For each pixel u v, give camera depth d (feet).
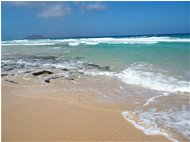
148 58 52.29
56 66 44.98
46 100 24.14
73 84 31.50
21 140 15.43
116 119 19.17
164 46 84.84
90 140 15.67
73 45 117.39
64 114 20.11
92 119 19.10
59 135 16.24
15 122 18.22
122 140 15.72
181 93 26.30
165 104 22.98
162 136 16.34
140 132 16.92
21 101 23.67
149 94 26.37
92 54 66.08
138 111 21.16
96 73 38.37
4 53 78.28
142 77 34.17
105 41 136.15
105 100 24.40
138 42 111.14
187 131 17.08
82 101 24.03
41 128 17.25
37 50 90.27
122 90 28.27
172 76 33.73
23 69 41.22
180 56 53.67
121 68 41.83
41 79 33.99
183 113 20.57
